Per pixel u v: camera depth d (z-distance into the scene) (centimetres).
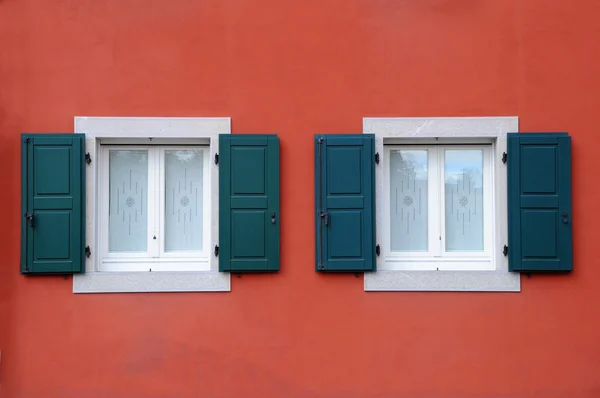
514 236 497
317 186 498
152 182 515
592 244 502
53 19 505
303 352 499
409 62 509
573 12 510
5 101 501
